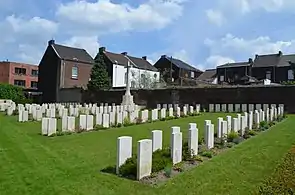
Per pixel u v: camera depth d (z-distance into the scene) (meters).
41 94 51.72
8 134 14.33
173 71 62.66
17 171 8.00
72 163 8.98
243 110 28.42
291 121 20.59
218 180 7.52
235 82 57.28
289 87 28.94
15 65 68.19
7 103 32.75
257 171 8.23
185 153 9.63
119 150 8.09
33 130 16.38
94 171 8.20
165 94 35.62
